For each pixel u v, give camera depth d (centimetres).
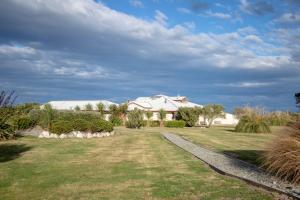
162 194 780
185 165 1216
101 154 1523
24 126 2586
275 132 1039
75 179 950
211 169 1130
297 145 886
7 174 1016
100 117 2931
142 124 5019
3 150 1616
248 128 3591
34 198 750
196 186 859
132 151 1664
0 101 2153
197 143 2159
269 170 970
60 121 2533
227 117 7050
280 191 764
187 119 5447
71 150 1659
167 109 6353
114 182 912
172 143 2152
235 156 1479
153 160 1344
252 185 863
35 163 1230
